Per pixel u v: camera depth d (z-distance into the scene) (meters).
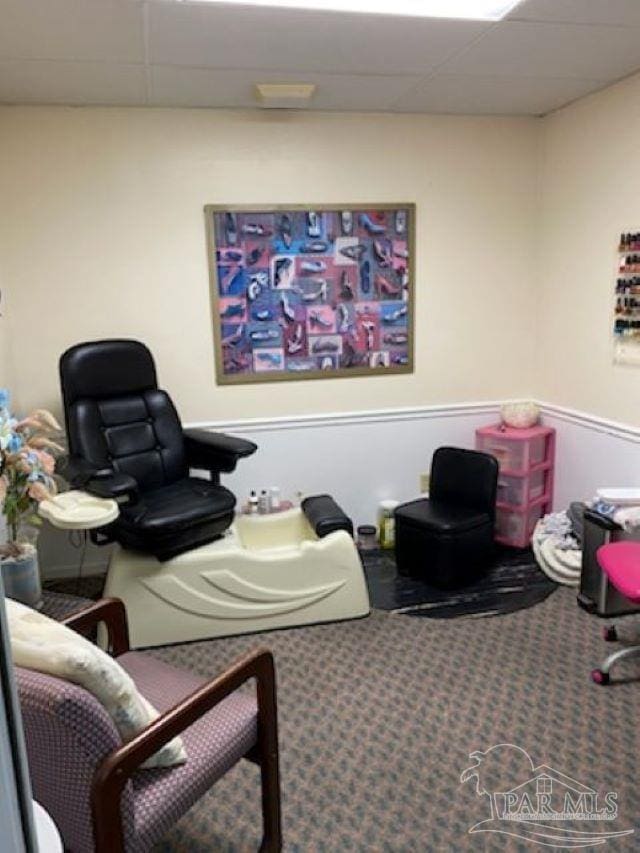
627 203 2.88
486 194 3.45
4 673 0.61
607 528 2.58
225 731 1.48
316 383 3.43
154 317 3.19
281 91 2.76
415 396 3.57
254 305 3.28
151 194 3.08
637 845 1.63
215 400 3.33
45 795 1.24
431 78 2.72
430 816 1.73
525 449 3.38
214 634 2.66
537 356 3.67
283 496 3.49
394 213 3.34
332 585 2.74
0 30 2.11
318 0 1.99
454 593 2.99
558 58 2.52
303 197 3.24
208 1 1.95
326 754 1.96
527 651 2.48
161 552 2.55
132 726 1.29
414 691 2.26
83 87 2.69
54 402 3.12
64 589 3.13
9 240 2.97
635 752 1.94
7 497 2.13
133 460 2.85
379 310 3.43
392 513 3.45
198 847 1.65
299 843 1.65
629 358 2.94
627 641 2.53
